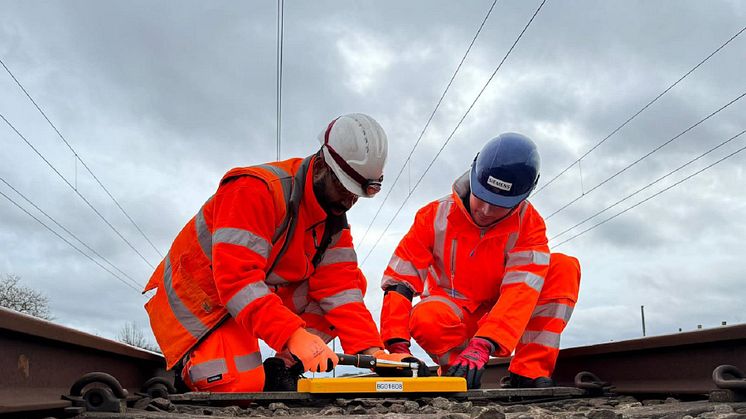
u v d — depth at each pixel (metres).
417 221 4.00
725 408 2.19
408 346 3.73
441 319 3.81
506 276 3.62
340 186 3.15
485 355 3.34
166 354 3.30
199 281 3.24
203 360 3.17
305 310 3.73
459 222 3.86
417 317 3.87
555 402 3.01
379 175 3.09
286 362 3.62
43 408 2.01
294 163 3.33
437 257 3.99
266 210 3.05
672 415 2.16
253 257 3.00
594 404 2.97
